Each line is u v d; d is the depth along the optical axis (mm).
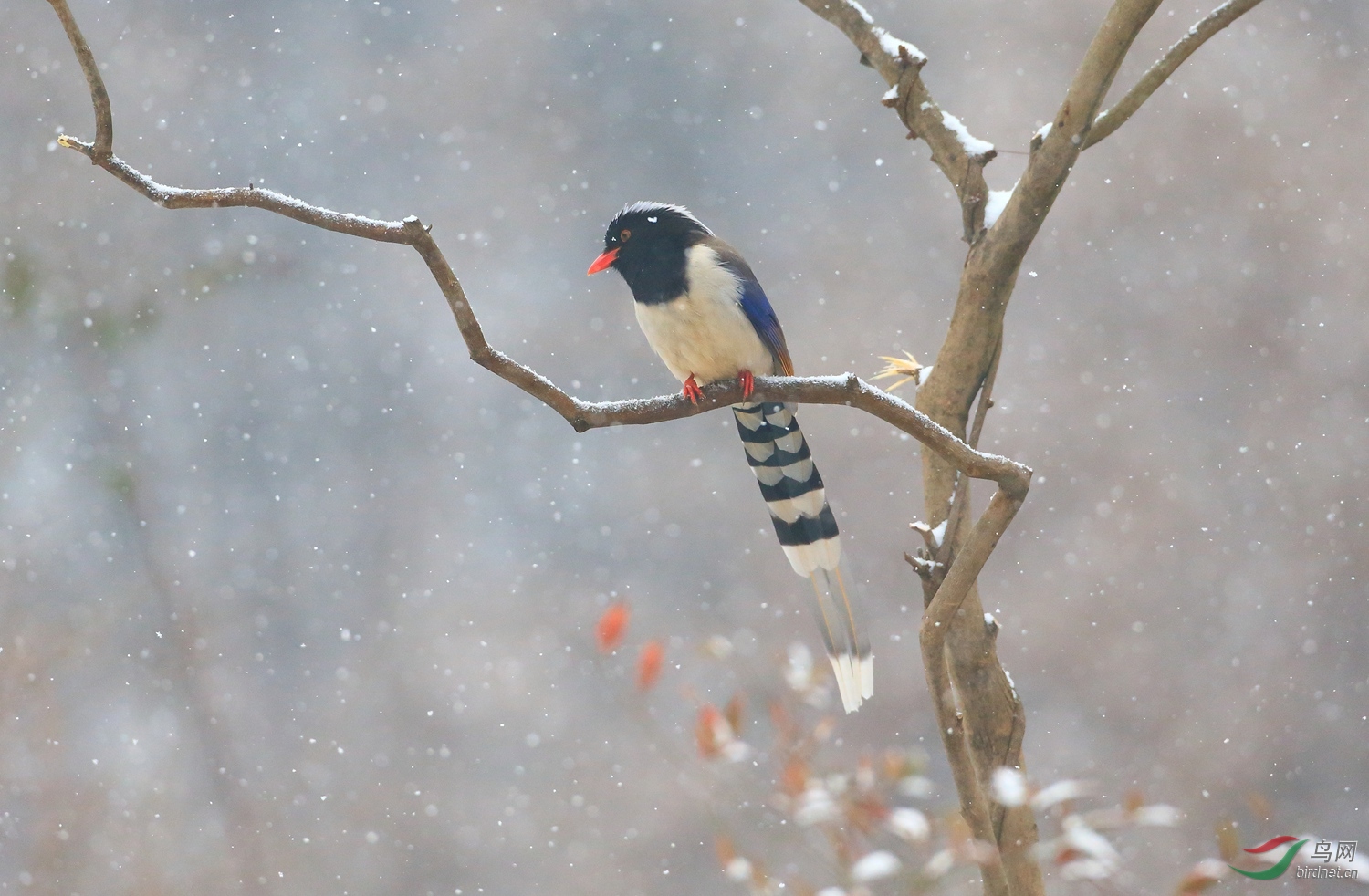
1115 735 15125
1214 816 13328
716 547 18656
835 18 5289
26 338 18688
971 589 4836
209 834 14867
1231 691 15391
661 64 24969
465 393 21203
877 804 4625
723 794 5551
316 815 15297
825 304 20953
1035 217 4680
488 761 15789
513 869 14445
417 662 17312
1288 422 18016
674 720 15000
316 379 21016
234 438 19875
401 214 23375
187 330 20188
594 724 15852
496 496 19781
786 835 5137
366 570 18859
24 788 14414
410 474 20188
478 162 24016
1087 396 18469
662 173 23938
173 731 15961
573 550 18938
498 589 18375
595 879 14031
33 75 20594
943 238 21438
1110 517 17312
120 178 4031
